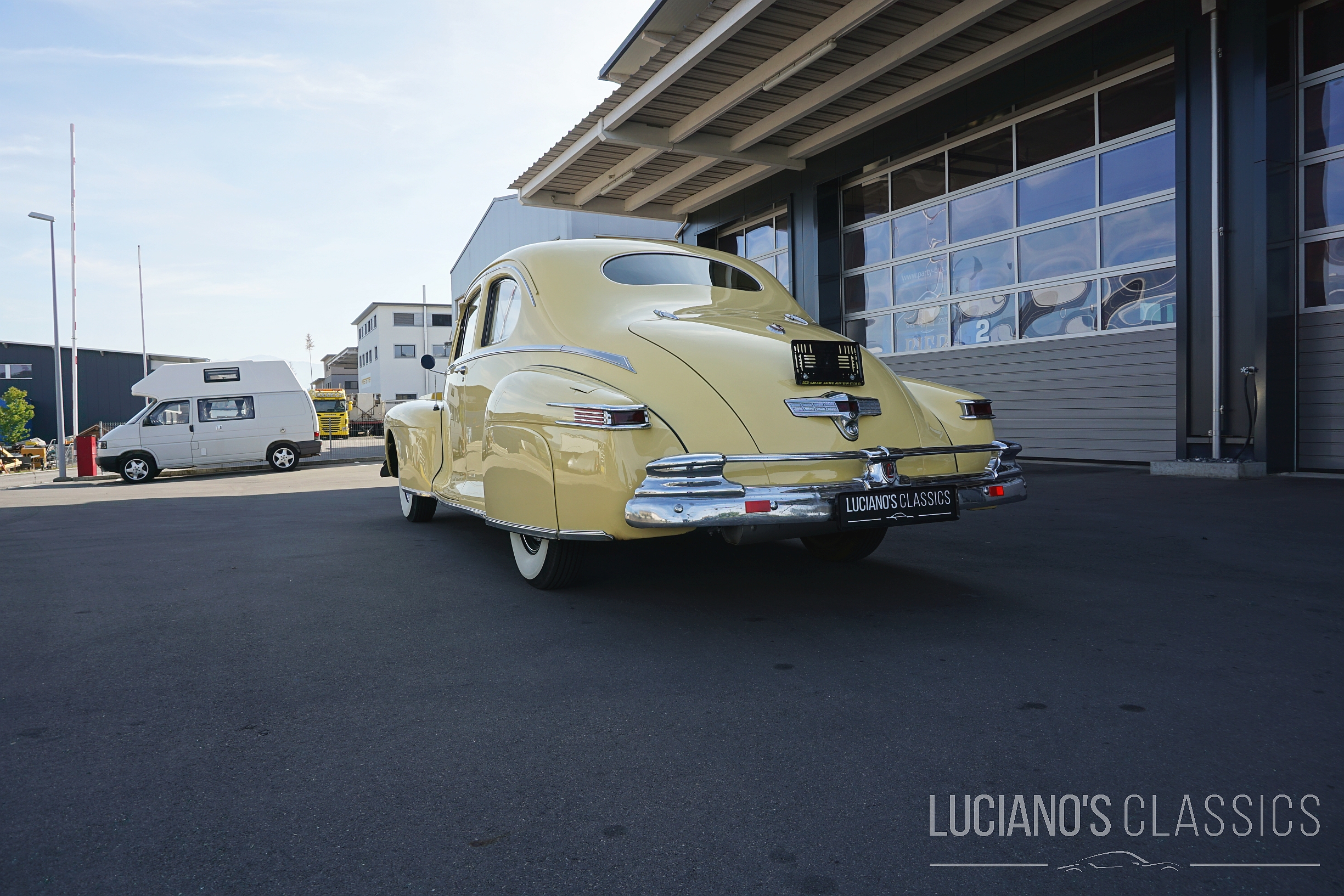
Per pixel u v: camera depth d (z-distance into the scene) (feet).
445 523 21.35
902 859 5.29
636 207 49.75
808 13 27.68
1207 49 24.26
